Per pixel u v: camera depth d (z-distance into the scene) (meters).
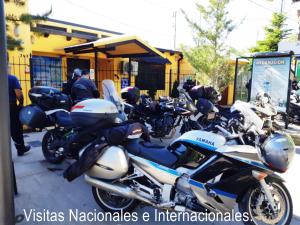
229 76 13.34
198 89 6.38
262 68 8.41
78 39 10.10
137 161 3.05
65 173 3.10
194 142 2.93
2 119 1.80
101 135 3.19
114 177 3.00
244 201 2.83
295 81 9.65
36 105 4.70
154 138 6.98
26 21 5.26
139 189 3.03
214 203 2.81
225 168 2.79
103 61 11.40
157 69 13.71
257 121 3.91
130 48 8.23
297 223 3.16
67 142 4.29
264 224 2.92
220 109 5.75
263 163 2.69
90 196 3.74
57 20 9.63
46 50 9.27
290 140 2.72
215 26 13.12
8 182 1.87
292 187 4.20
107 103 3.21
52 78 9.91
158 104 6.73
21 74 7.40
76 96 5.71
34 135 6.84
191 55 13.10
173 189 2.95
